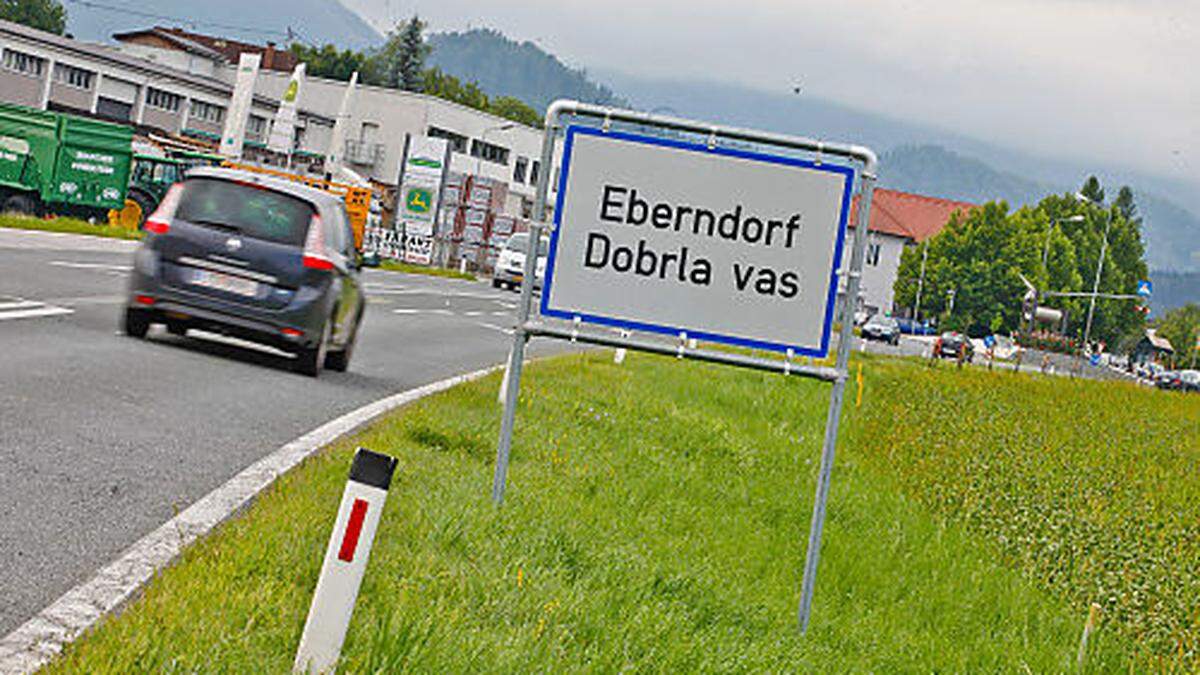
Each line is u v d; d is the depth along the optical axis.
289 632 5.16
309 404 12.84
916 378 40.12
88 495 7.63
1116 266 159.88
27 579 5.93
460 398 14.27
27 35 78.31
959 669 9.01
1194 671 9.34
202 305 14.91
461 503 8.22
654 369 26.75
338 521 4.70
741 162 8.45
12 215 37.25
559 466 11.52
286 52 128.75
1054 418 32.22
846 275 8.38
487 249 72.69
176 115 92.06
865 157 8.37
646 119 8.47
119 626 4.96
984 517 14.86
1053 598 11.83
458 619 5.76
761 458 16.73
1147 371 119.00
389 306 32.19
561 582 7.16
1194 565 12.86
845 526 13.68
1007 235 127.56
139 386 11.91
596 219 8.58
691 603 8.02
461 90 178.38
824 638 8.78
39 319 15.45
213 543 6.42
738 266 8.46
